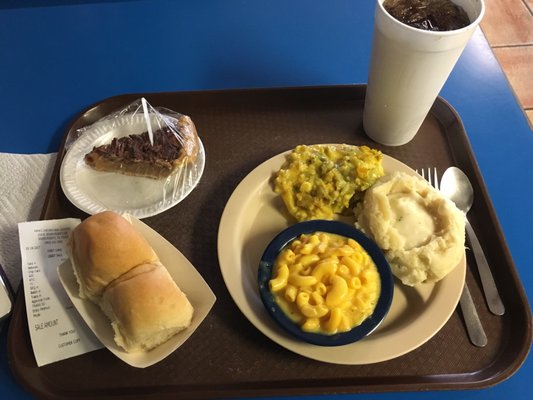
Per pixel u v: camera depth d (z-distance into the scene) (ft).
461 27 2.88
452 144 3.59
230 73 4.06
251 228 3.08
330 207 3.11
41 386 2.46
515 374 2.62
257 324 2.59
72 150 3.37
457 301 2.71
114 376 2.53
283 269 2.63
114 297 2.44
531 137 3.71
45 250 2.81
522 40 5.33
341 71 4.10
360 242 2.81
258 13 4.59
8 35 4.32
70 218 3.00
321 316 2.48
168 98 3.76
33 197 3.26
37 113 3.77
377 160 3.17
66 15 4.51
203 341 2.66
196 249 3.02
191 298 2.69
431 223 2.88
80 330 2.60
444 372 2.58
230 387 2.50
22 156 3.44
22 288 2.73
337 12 4.62
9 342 2.55
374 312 2.55
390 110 3.26
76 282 2.66
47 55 4.17
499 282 2.93
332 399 2.54
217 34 4.39
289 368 2.57
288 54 4.23
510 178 3.46
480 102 3.92
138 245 2.62
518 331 2.72
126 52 4.22
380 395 2.55
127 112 3.68
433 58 2.81
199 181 3.34
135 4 4.64
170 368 2.56
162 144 3.34
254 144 3.56
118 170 3.34
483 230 3.15
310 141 3.59
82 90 3.93
